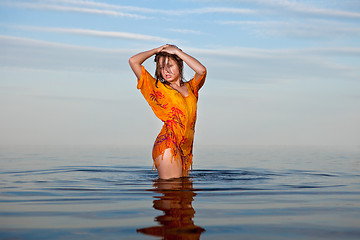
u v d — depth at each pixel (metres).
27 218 2.07
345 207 2.38
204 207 2.36
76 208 2.33
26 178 3.92
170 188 3.18
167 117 4.22
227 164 6.08
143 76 4.21
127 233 1.76
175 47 4.28
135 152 10.05
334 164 6.12
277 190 3.10
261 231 1.81
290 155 8.81
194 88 4.39
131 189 3.12
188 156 4.38
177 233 1.77
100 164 5.86
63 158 7.31
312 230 1.83
